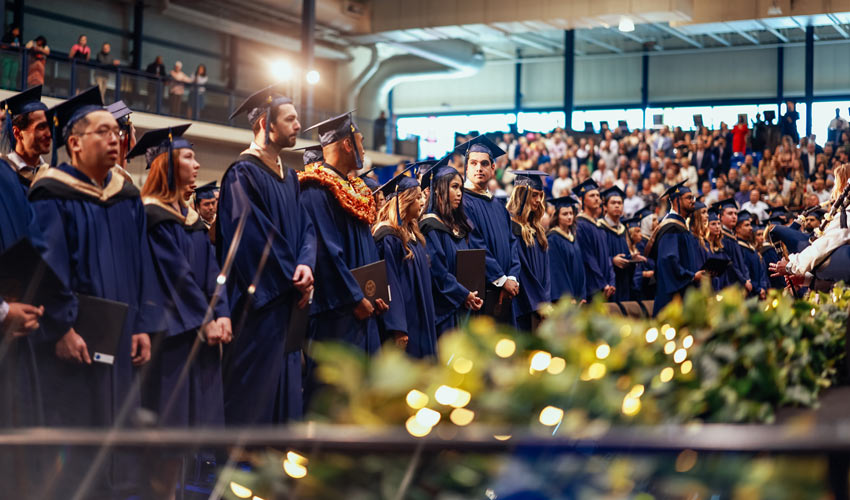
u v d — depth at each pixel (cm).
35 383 369
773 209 1382
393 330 595
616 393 156
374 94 3278
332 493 139
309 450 126
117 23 2639
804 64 3456
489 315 758
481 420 146
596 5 2509
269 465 146
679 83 3666
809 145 2166
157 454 385
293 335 500
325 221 552
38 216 391
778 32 3359
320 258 543
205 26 2795
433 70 3253
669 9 2420
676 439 106
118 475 376
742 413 198
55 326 373
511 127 3066
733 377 225
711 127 3619
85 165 409
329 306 541
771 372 231
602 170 2288
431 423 142
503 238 796
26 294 355
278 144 514
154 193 458
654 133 2408
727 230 1212
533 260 851
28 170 439
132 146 477
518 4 2611
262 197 497
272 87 510
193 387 439
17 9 2361
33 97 438
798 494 123
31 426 365
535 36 3522
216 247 505
